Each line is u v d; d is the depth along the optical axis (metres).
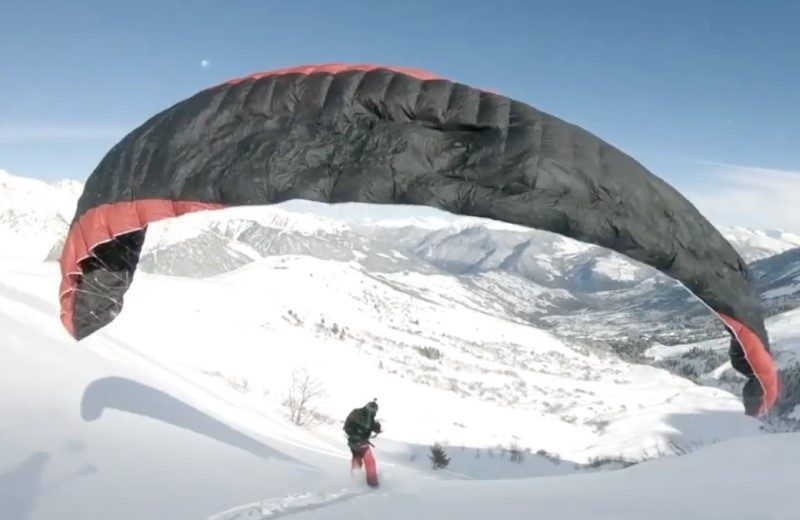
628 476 6.48
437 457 20.88
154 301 33.44
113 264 6.98
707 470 5.89
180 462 6.91
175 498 5.76
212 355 28.14
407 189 5.14
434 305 136.62
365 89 5.45
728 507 4.33
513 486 7.29
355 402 31.88
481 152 5.10
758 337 5.75
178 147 5.82
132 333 24.55
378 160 5.21
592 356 112.50
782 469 5.35
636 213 4.98
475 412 39.56
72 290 6.81
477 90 5.44
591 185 4.99
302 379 31.11
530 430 39.16
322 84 5.63
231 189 5.51
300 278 92.50
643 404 59.75
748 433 37.34
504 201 4.97
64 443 6.53
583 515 4.63
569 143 5.13
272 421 14.62
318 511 5.84
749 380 6.54
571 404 58.88
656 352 126.50
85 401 8.00
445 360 70.44
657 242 5.04
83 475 5.84
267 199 5.45
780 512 4.07
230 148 5.69
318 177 5.34
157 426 8.12
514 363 86.62
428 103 5.33
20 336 9.36
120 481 5.89
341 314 81.44
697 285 5.31
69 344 10.01
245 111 5.75
